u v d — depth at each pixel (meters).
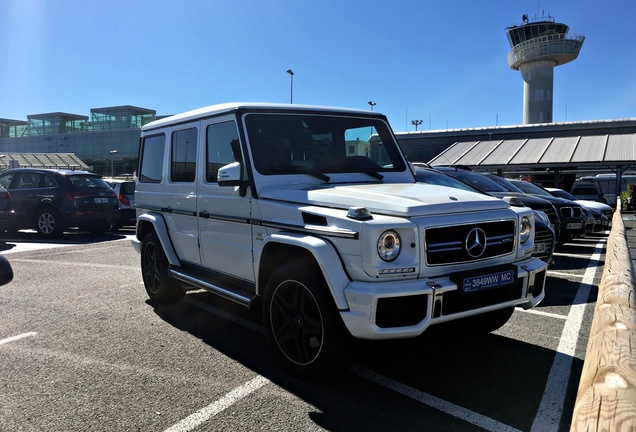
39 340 4.61
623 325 2.10
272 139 4.36
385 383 3.62
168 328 4.95
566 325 4.96
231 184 4.14
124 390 3.54
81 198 12.27
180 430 2.99
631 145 21.06
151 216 5.77
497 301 3.55
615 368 1.62
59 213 12.13
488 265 3.56
